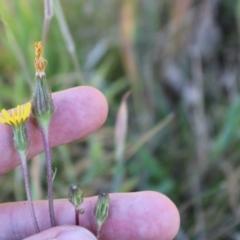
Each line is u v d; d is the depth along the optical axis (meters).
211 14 0.26
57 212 0.17
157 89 0.24
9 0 0.25
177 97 0.26
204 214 0.21
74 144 0.23
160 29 0.26
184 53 0.26
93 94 0.16
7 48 0.23
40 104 0.14
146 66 0.25
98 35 0.26
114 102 0.24
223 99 0.25
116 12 0.26
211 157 0.22
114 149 0.22
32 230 0.17
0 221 0.17
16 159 0.16
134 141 0.22
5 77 0.24
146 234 0.16
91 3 0.26
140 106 0.24
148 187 0.21
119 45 0.25
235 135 0.22
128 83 0.24
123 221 0.16
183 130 0.23
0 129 0.16
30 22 0.23
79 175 0.22
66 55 0.24
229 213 0.21
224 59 0.27
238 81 0.25
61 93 0.16
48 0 0.18
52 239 0.13
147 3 0.26
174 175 0.23
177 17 0.25
